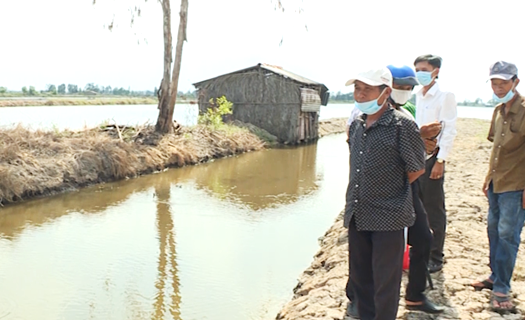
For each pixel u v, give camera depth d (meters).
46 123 14.62
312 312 4.37
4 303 5.55
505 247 4.08
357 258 3.54
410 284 4.06
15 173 10.38
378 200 3.26
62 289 5.98
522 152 3.97
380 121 3.26
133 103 47.47
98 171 12.58
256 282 6.30
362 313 3.63
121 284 6.17
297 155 20.06
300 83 23.42
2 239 7.89
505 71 3.91
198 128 18.72
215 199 11.18
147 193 11.62
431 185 4.73
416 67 4.67
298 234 8.51
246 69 23.94
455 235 6.33
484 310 4.14
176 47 16.80
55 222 8.95
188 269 6.71
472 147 19.94
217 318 5.33
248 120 24.31
